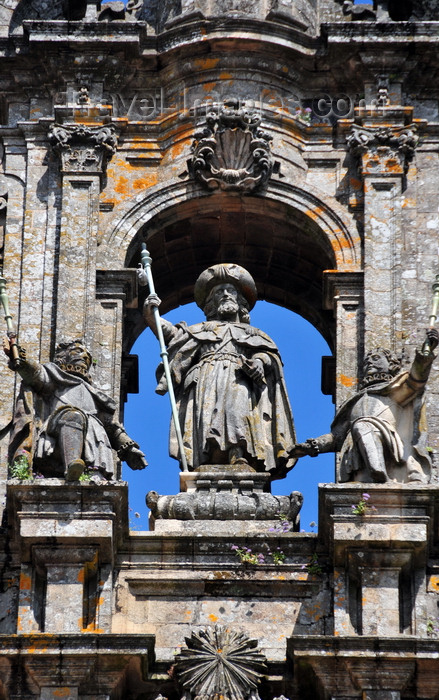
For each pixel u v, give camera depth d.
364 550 26.42
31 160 30.34
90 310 29.12
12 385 28.91
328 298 29.50
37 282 29.48
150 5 31.59
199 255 31.08
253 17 30.80
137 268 29.77
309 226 30.02
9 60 30.88
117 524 26.58
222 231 30.66
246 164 30.17
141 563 26.84
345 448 27.48
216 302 29.55
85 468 26.92
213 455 28.31
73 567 26.36
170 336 29.17
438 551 27.02
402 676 25.52
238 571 26.81
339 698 25.58
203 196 30.08
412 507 26.52
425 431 27.44
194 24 30.77
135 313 30.47
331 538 26.55
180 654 25.92
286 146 30.38
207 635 26.03
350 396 28.64
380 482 26.88
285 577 26.78
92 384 28.03
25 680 25.64
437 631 26.50
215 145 30.17
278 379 28.77
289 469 28.38
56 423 27.14
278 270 31.20
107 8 31.06
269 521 27.34
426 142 30.47
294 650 25.59
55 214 29.94
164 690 25.98
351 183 30.12
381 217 29.72
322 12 31.58
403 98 30.72
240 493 27.70
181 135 30.48
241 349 29.02
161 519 27.31
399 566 26.45
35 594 26.41
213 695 25.66
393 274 29.33
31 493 26.39
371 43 30.61
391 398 27.58
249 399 28.59
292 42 30.75
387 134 30.19
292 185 30.11
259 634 26.53
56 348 28.12
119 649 25.56
